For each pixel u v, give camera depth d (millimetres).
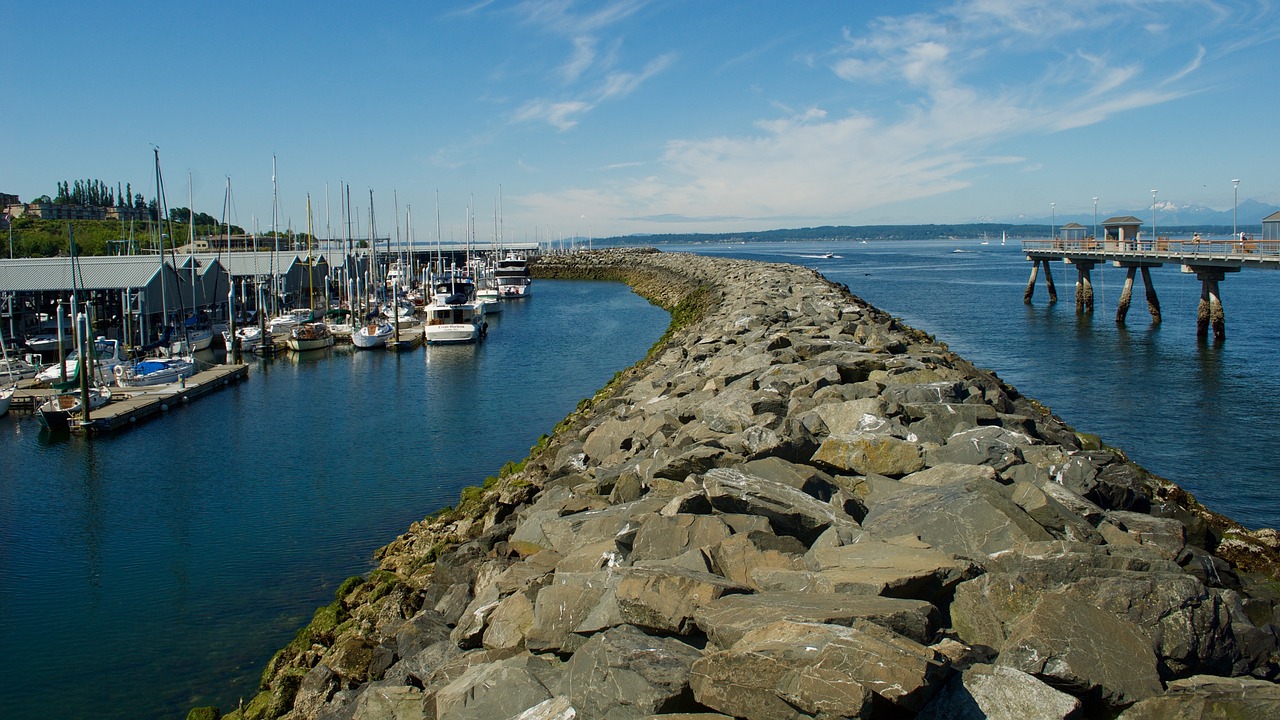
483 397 35125
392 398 35188
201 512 21141
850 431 13570
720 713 6445
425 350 49531
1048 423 17203
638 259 128500
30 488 23328
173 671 13805
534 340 53594
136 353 41656
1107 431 24719
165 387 35000
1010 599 7734
